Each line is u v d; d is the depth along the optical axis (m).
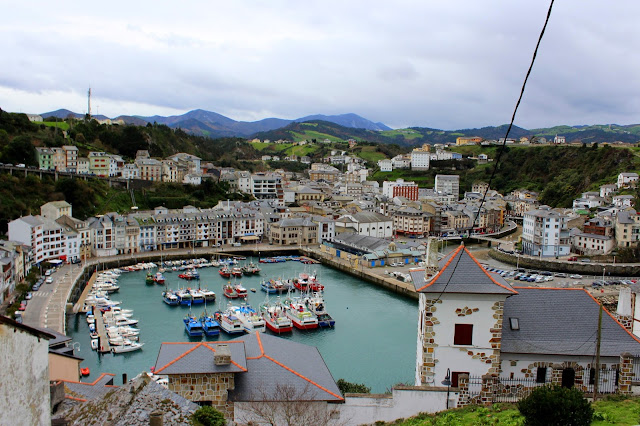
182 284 174.88
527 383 47.06
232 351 50.59
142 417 29.80
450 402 45.78
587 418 34.66
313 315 131.88
